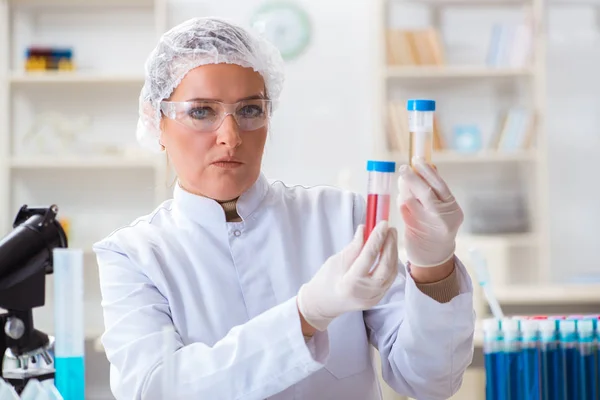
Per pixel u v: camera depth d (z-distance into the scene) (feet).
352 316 5.18
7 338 4.90
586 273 18.01
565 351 5.30
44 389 4.47
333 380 5.08
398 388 5.08
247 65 4.97
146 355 4.66
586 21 17.87
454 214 4.26
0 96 16.57
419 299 4.48
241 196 5.26
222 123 4.88
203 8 17.31
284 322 4.32
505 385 5.23
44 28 17.08
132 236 5.27
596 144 17.95
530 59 16.85
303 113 17.58
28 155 16.89
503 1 17.63
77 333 4.67
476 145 17.12
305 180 17.58
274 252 5.22
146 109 5.44
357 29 17.57
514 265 17.81
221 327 5.02
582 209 17.98
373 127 17.29
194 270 5.14
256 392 4.38
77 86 17.11
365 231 4.20
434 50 16.93
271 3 17.44
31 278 4.93
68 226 16.40
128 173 17.28
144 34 17.10
